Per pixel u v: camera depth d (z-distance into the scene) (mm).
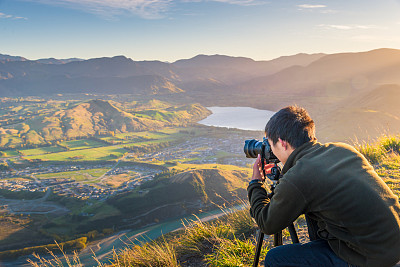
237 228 4348
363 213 1439
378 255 1420
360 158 1659
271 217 1666
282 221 1629
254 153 2018
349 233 1507
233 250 3369
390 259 1413
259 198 1924
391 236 1412
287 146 1789
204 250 3898
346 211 1466
